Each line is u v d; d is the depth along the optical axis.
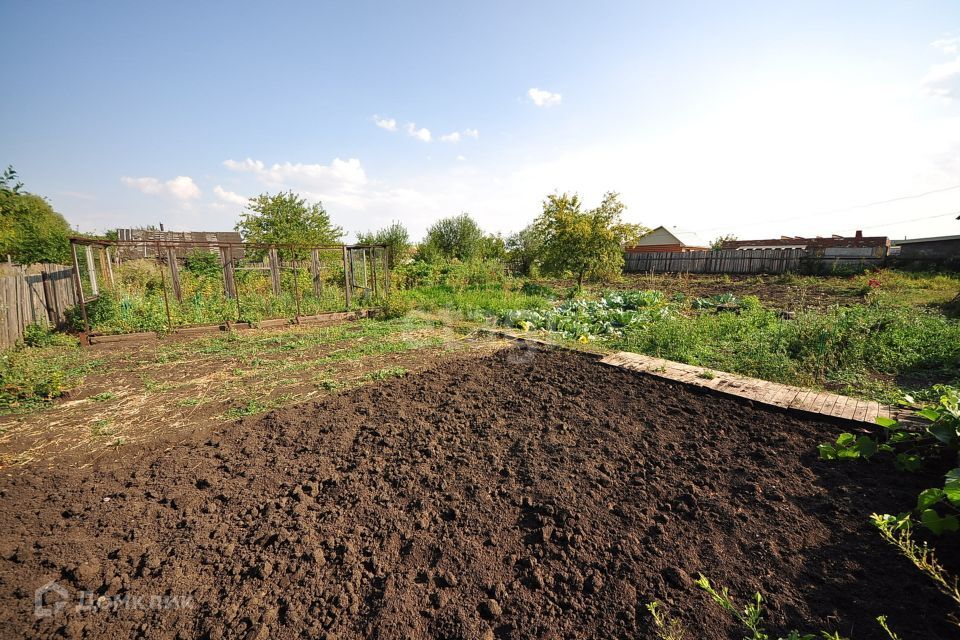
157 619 1.89
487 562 2.20
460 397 4.67
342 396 4.81
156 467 3.23
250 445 3.59
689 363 5.88
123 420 4.18
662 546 2.25
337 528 2.50
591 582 2.02
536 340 7.43
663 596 1.91
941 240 23.28
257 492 2.89
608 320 9.18
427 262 22.59
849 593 1.85
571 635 1.75
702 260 25.77
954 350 5.59
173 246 8.98
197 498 2.82
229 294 12.46
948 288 13.34
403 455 3.36
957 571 1.88
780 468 2.94
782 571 2.02
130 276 13.74
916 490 2.55
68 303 9.61
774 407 3.92
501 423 3.92
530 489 2.84
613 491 2.78
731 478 2.86
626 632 1.74
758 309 9.66
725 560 2.12
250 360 6.48
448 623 1.84
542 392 4.73
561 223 14.84
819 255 21.52
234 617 1.90
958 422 2.74
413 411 4.30
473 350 7.02
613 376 5.21
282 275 13.97
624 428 3.72
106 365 6.21
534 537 2.38
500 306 11.22
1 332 6.82
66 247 14.67
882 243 24.56
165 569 2.18
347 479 3.02
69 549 2.31
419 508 2.67
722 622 1.74
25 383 4.82
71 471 3.18
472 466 3.17
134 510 2.69
